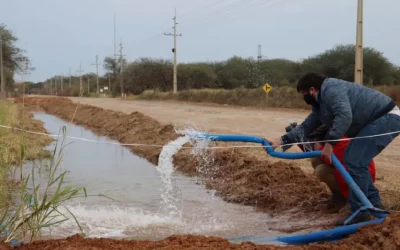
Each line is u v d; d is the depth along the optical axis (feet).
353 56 163.02
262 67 192.95
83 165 39.68
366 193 19.24
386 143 19.08
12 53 172.96
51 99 182.19
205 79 226.79
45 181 30.17
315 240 17.56
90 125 91.66
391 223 15.78
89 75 346.54
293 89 114.93
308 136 22.16
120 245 15.88
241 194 26.84
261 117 78.69
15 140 37.09
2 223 17.71
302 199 24.62
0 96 57.98
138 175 34.78
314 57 177.37
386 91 88.22
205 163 35.22
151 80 247.50
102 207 24.81
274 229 20.97
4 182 21.11
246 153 36.32
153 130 58.03
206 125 63.41
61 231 20.43
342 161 19.45
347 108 18.48
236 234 20.30
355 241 15.71
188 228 21.26
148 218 22.86
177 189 29.58
